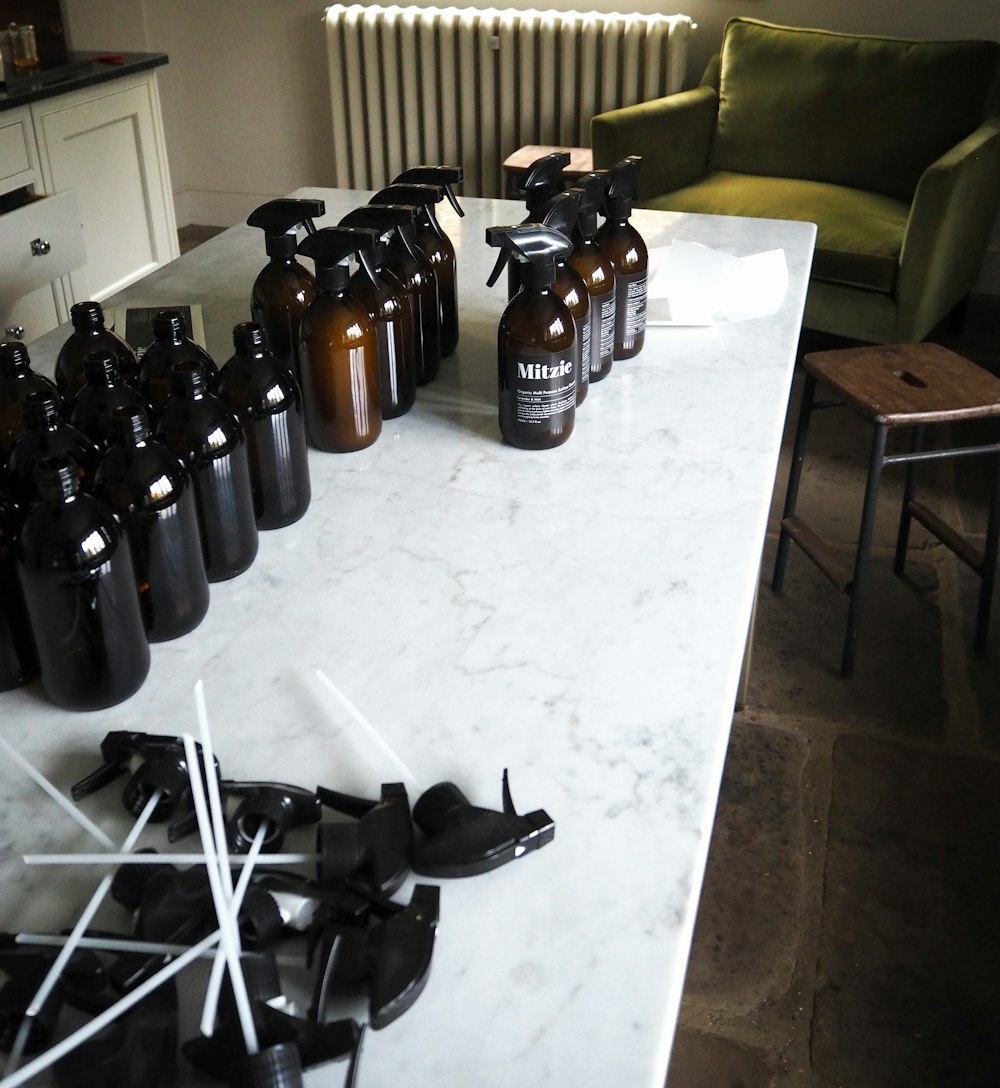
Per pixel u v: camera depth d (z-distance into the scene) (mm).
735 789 1757
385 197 1312
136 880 647
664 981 614
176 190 4703
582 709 817
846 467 2705
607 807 729
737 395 1321
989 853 1649
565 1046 579
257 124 4512
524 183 1278
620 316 1385
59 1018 588
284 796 695
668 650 880
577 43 3777
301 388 1225
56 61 3004
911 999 1433
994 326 3570
